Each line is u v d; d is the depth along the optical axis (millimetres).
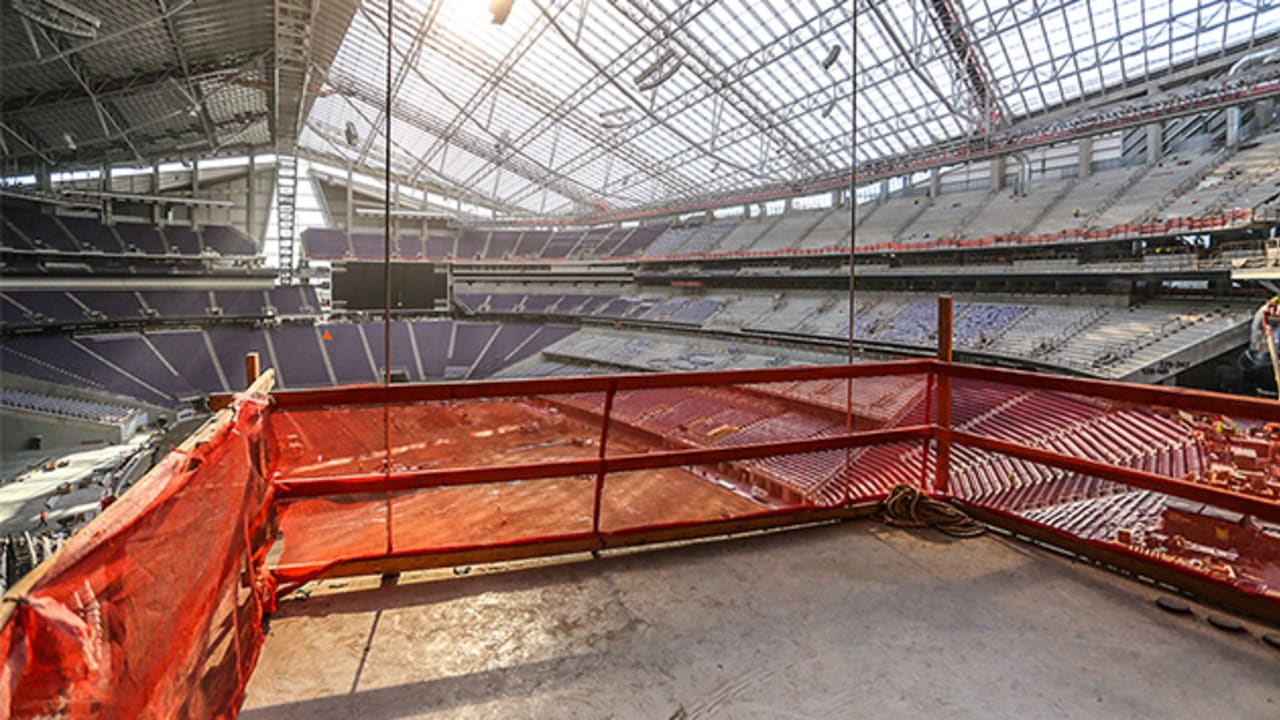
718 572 3115
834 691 2186
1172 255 23766
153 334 42938
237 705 1994
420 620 2641
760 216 49781
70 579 946
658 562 3221
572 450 3699
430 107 42344
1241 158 25375
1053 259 29016
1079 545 3289
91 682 992
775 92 32344
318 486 2828
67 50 24297
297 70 35906
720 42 29047
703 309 46438
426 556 3061
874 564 3213
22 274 39938
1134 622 2654
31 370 34719
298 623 2596
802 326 37906
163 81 31266
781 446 3572
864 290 39125
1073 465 3162
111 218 45438
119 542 1129
